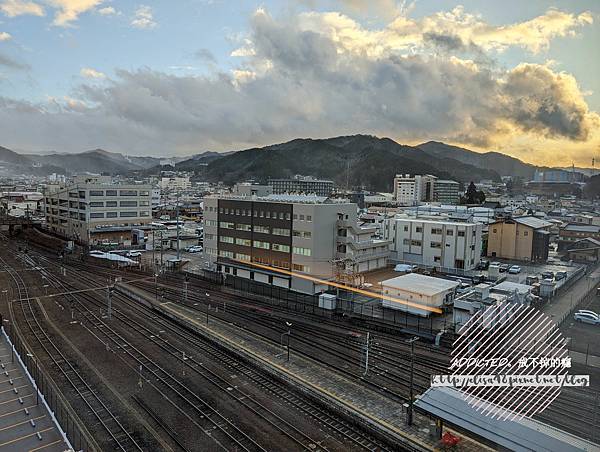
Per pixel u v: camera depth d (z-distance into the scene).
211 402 26.09
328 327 40.00
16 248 86.44
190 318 41.88
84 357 32.62
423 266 63.94
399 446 21.59
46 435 22.22
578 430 19.61
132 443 21.84
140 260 73.62
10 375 29.09
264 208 57.62
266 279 57.56
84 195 88.56
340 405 25.33
